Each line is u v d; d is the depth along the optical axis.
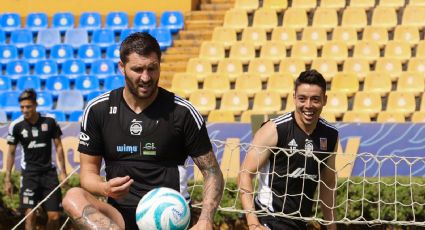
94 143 9.56
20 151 24.16
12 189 21.98
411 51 32.16
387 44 31.91
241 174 12.25
